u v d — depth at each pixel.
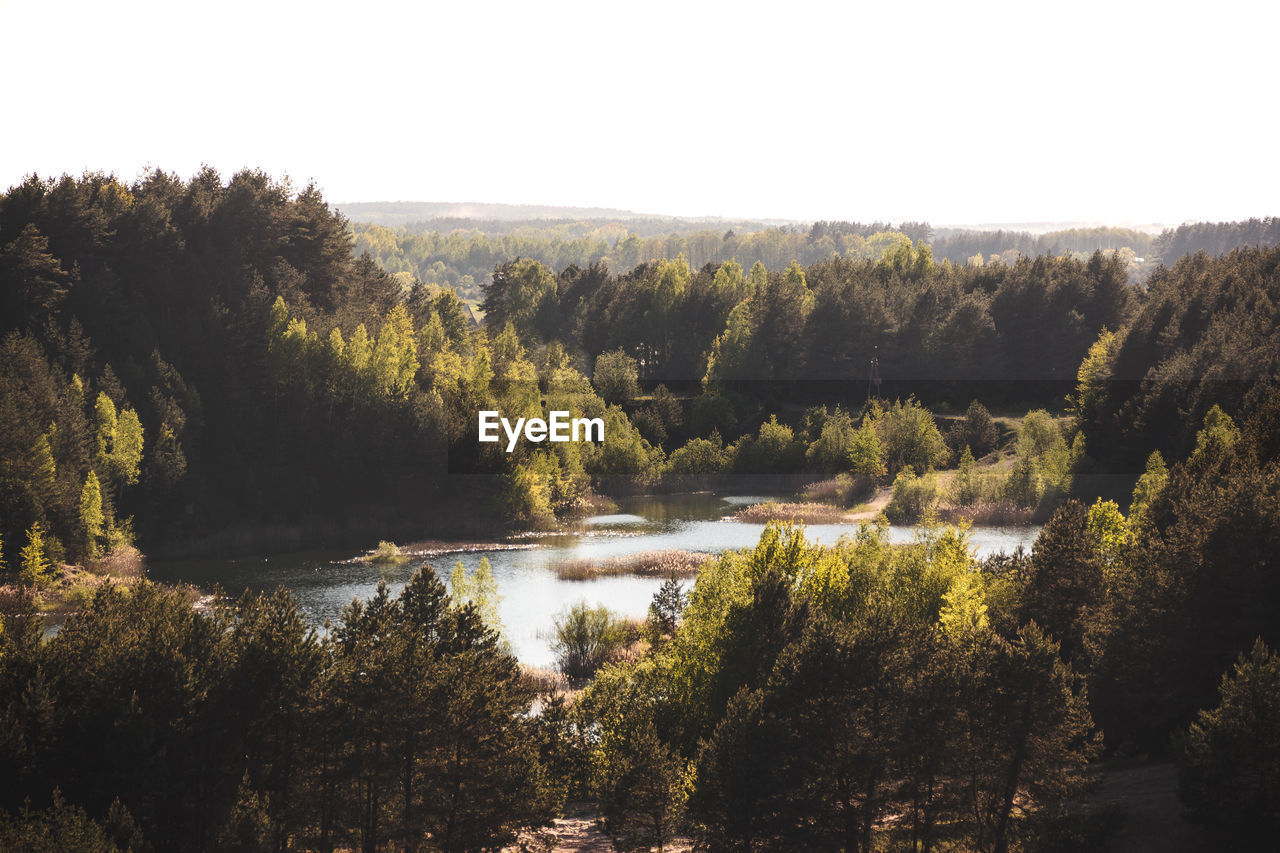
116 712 29.59
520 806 31.94
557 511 119.38
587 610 61.22
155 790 29.23
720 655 40.78
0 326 97.38
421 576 41.88
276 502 105.75
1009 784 30.20
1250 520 36.22
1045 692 29.73
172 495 96.19
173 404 98.94
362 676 32.66
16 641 33.25
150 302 112.12
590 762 41.78
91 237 111.44
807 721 30.73
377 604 40.75
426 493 112.25
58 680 31.61
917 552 51.31
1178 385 110.69
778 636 39.34
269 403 109.44
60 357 96.38
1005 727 29.62
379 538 103.50
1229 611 35.94
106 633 34.88
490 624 57.69
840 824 30.61
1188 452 102.88
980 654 30.78
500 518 111.19
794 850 30.00
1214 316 126.88
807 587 47.12
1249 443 53.62
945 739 29.94
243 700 31.33
